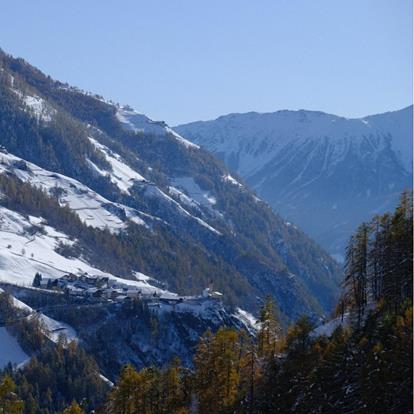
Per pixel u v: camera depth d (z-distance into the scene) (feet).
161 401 444.14
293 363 418.51
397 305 426.10
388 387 332.60
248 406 409.28
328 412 354.95
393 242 451.53
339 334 418.31
